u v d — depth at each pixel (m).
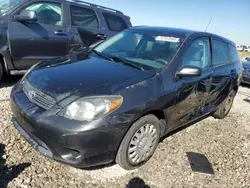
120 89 2.57
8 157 2.77
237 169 3.26
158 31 3.91
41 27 5.02
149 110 2.74
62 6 5.38
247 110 6.00
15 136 3.17
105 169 2.84
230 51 4.80
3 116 3.65
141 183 2.71
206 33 4.09
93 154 2.43
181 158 3.30
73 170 2.74
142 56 3.44
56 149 2.39
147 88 2.75
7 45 4.63
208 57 3.98
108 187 2.57
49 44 5.16
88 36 5.76
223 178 3.03
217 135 4.23
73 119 2.35
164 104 2.93
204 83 3.70
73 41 5.52
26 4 4.83
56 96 2.46
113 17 6.41
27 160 2.77
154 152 3.30
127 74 2.89
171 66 3.16
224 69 4.36
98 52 3.73
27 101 2.65
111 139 2.46
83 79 2.68
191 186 2.79
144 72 2.99
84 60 3.36
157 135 3.05
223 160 3.44
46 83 2.64
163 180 2.81
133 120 2.58
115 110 2.45
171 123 3.26
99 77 2.75
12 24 4.64
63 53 5.45
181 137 3.92
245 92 8.05
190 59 3.53
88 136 2.33
